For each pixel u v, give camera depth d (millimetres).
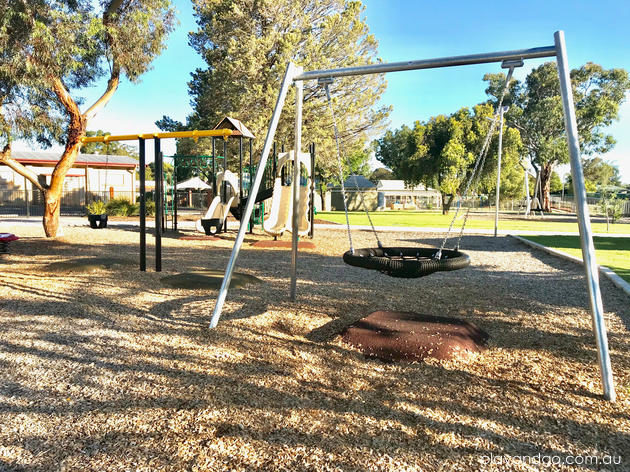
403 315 3850
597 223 24125
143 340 3387
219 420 2178
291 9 22641
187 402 2363
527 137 47469
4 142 9883
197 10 24734
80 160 32000
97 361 2943
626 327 3926
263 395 2475
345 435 2066
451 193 31859
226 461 1840
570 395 2580
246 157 24203
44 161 31422
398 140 57719
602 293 5336
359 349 3240
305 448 1948
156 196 6430
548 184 48906
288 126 22719
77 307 4297
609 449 2002
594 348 3398
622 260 8234
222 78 22531
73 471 1760
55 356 3020
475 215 34312
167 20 11039
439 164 32938
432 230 16062
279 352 3191
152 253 8734
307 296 5004
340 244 11055
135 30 10391
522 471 1817
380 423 2189
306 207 11227
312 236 12492
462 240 12781
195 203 35188
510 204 51719
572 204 50531
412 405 2398
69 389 2508
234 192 13055
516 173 48469
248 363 2961
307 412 2285
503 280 6273
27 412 2232
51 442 1962
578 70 45344
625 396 2576
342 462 1849
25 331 3547
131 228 14914
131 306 4402
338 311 4375
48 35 8188
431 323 3586
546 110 44906
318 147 23828
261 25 23078
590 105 44125
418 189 55875
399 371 2883
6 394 2428
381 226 18531
